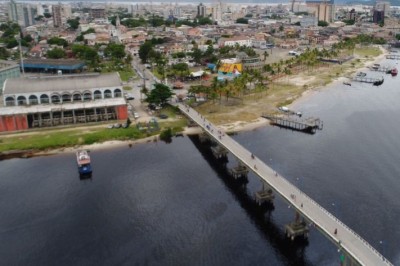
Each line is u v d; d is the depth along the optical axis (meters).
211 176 150.75
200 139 185.62
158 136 189.75
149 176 150.25
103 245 110.44
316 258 104.50
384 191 135.00
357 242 92.81
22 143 177.75
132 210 127.31
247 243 110.62
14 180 147.38
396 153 168.50
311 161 160.88
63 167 158.12
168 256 105.81
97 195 136.38
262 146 177.38
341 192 134.62
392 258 102.31
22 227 118.62
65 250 108.50
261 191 132.00
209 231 116.19
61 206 129.75
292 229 112.19
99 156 168.25
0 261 104.56
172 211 126.62
